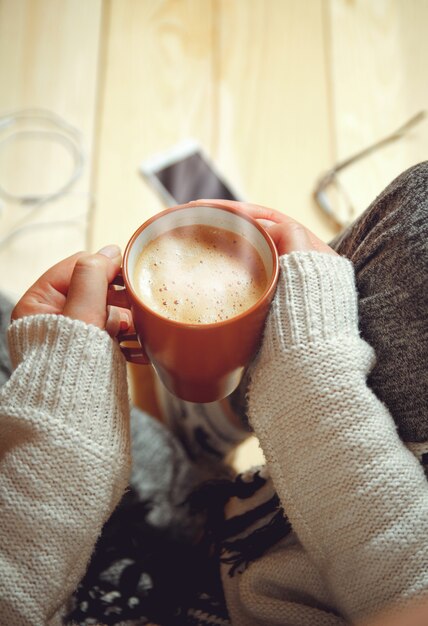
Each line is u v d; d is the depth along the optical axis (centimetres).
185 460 74
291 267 49
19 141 96
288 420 48
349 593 48
